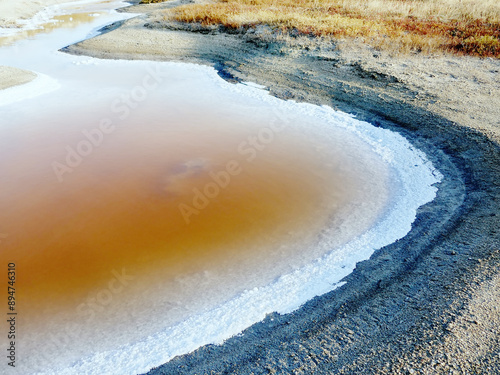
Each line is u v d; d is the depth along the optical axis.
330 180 8.95
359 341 4.38
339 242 6.88
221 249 6.84
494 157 8.38
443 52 14.81
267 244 6.94
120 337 5.15
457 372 3.65
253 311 5.41
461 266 5.37
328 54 15.72
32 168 9.39
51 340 5.18
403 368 3.80
